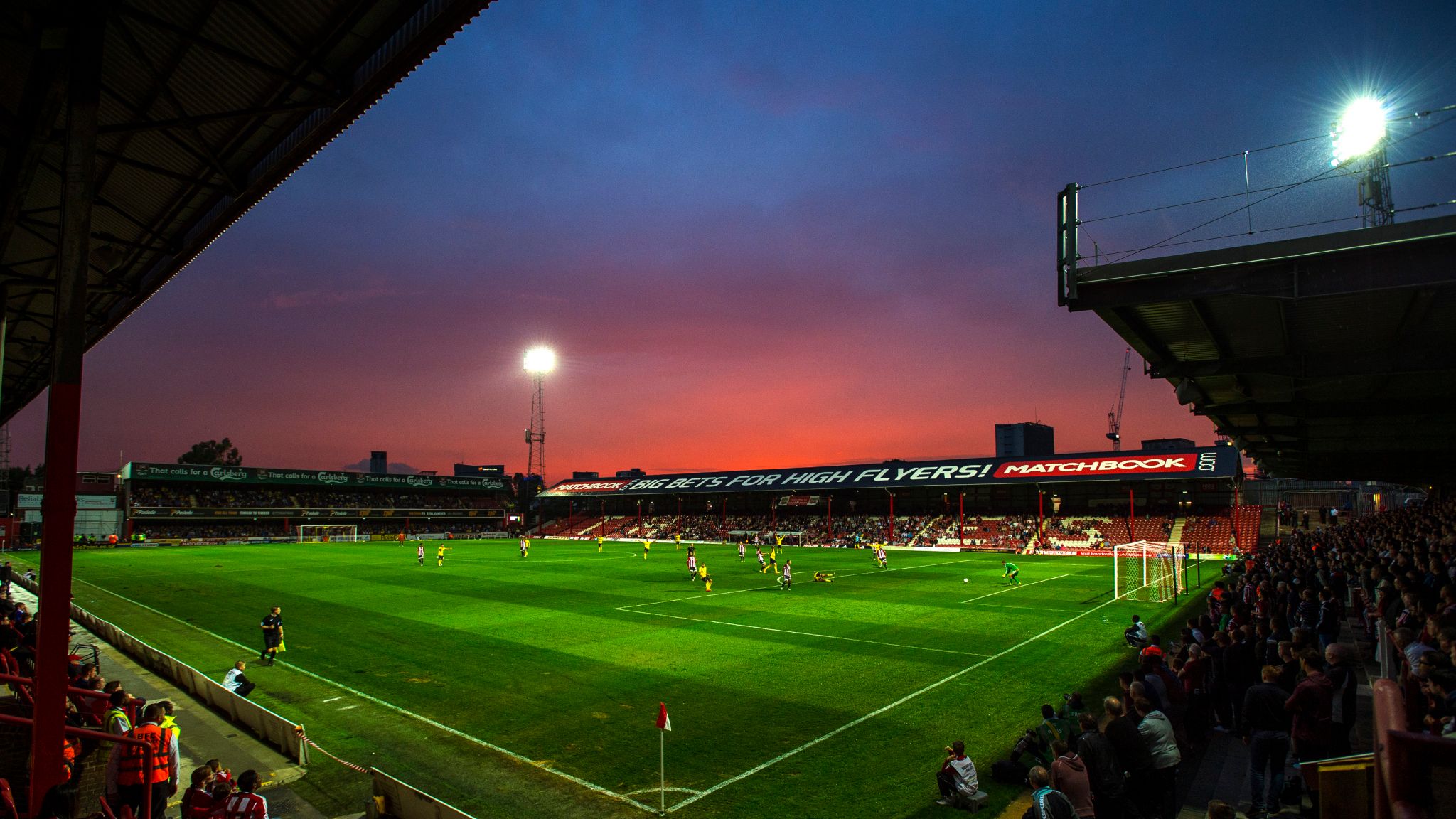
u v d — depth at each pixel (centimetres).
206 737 1464
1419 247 1194
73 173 873
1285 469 4988
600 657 2169
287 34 980
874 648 2273
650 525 10238
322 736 1477
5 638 1552
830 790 1191
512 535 11481
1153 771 920
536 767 1303
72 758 1004
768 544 8306
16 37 921
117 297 1931
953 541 7331
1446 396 2262
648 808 1134
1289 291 1275
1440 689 740
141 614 3069
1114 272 1383
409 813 1061
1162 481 7019
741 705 1666
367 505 11188
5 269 1511
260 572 4803
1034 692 1758
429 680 1917
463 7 874
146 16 906
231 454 16012
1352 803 500
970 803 1096
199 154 1259
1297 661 1104
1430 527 2967
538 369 13912
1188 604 3175
